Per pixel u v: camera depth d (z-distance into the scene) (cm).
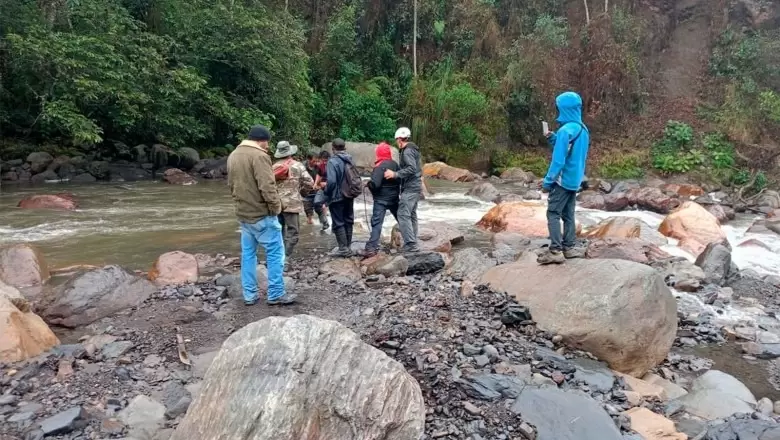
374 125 2445
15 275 712
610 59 2559
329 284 705
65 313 576
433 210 1391
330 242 984
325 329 376
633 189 1611
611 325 535
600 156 2467
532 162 2431
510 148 2564
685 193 1812
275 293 617
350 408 348
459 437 385
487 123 2525
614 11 2748
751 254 1050
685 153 2400
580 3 2870
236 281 689
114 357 491
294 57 2050
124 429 385
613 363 534
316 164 1083
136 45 1702
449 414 412
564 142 584
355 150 2158
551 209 626
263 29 1950
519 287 639
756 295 804
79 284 611
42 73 1565
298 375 348
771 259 1020
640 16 2839
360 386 358
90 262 831
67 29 1636
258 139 592
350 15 2536
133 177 1728
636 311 543
